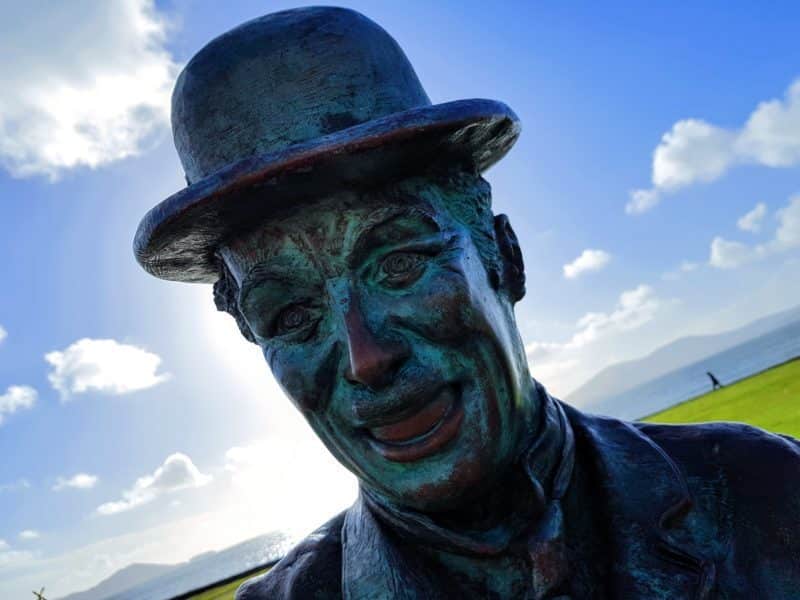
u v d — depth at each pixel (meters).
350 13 0.36
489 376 0.33
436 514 0.34
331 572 0.37
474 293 0.33
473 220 0.36
